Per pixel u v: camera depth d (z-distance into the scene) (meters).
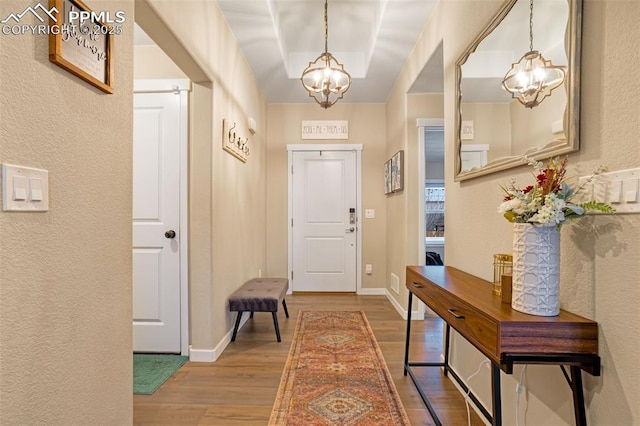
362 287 4.41
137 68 2.50
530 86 1.30
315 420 1.69
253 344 2.68
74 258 1.02
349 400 1.87
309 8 2.80
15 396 0.83
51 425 0.94
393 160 3.74
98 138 1.13
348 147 4.43
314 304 3.89
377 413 1.75
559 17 1.13
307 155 4.46
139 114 2.48
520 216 1.14
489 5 1.63
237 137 2.91
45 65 0.92
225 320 2.65
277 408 1.80
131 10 1.32
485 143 1.66
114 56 1.20
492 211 1.62
